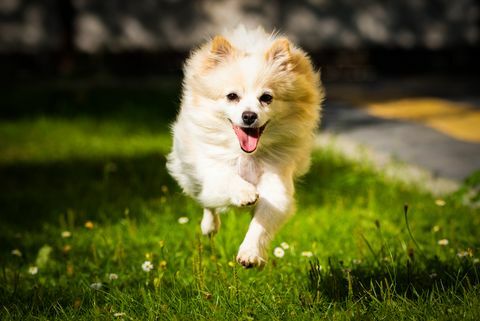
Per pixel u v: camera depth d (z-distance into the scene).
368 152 9.36
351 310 3.59
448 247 4.94
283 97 4.21
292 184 4.28
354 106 15.24
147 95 15.62
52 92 16.06
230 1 21.84
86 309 3.90
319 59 22.92
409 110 14.16
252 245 3.88
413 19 22.69
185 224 5.77
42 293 4.23
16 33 21.20
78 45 21.52
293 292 4.05
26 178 8.48
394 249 4.87
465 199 6.65
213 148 4.26
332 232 5.51
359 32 22.45
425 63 23.61
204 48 4.50
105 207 6.55
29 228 6.16
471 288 3.74
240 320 3.60
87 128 12.33
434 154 9.24
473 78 21.67
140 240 5.41
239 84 4.15
